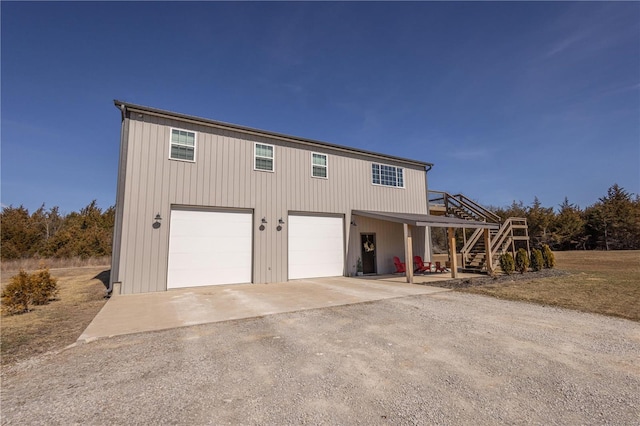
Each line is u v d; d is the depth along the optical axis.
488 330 5.08
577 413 2.52
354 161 15.00
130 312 6.76
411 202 16.78
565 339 4.56
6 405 2.72
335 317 6.09
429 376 3.30
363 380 3.21
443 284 10.48
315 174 13.70
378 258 15.11
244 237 11.70
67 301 8.28
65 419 2.47
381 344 4.41
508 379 3.21
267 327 5.41
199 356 4.00
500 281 10.76
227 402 2.76
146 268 9.69
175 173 10.48
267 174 12.36
